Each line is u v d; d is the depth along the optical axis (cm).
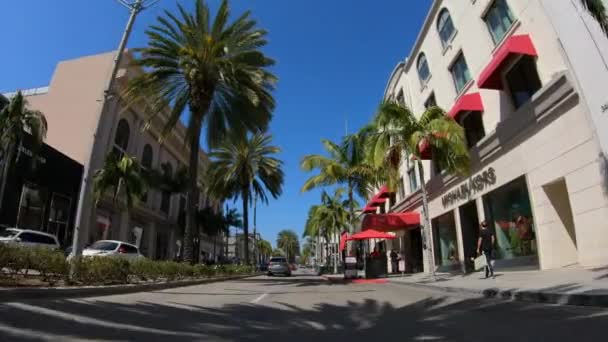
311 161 2753
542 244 1351
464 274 1734
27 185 2556
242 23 2056
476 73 1800
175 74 2031
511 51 1388
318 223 5350
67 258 1025
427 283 1415
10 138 2231
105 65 3438
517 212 1530
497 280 1204
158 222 4453
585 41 1122
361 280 2158
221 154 3444
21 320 554
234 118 2086
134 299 925
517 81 1522
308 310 816
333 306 888
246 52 2039
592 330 491
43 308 666
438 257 2345
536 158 1374
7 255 826
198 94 1975
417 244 2891
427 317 700
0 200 2225
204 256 6475
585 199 1146
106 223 3359
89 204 1109
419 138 1591
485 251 1312
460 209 2008
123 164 2908
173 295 1095
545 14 1335
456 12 1989
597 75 1076
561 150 1244
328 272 4928
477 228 1912
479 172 1794
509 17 1566
